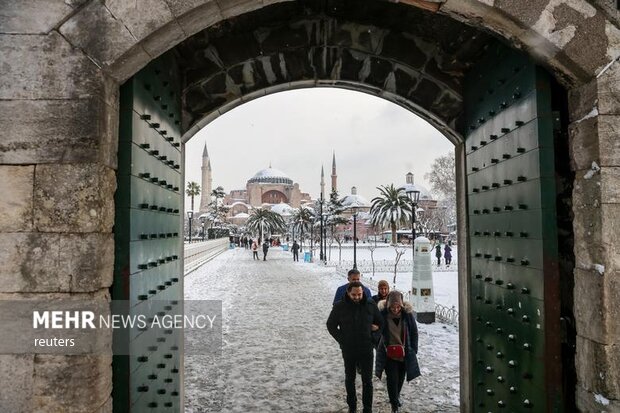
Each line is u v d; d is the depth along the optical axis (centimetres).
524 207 355
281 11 464
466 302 530
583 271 322
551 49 317
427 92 523
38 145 288
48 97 292
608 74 314
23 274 282
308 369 786
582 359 321
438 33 472
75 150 289
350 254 4406
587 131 321
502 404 407
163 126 421
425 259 1163
